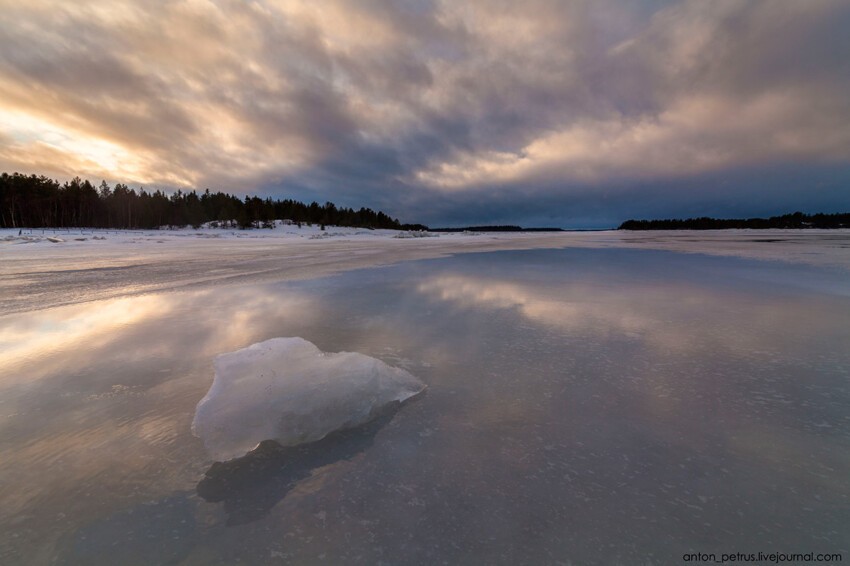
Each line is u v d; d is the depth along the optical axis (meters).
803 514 1.64
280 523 1.60
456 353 3.64
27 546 1.49
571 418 2.45
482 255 16.08
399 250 19.83
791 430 2.29
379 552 1.46
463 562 1.42
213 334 4.26
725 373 3.14
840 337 4.11
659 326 4.57
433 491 1.79
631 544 1.49
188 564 1.42
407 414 2.51
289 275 9.21
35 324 4.66
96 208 59.12
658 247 22.33
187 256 15.41
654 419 2.43
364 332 4.34
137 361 3.43
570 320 4.86
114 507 1.70
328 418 2.35
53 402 2.65
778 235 42.84
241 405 2.41
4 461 2.00
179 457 2.04
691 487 1.80
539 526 1.58
